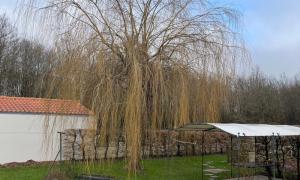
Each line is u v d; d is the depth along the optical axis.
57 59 11.45
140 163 11.66
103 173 11.50
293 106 36.84
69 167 13.46
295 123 36.31
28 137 21.02
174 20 12.77
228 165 20.31
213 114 12.35
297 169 15.48
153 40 12.64
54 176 13.10
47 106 11.71
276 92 36.59
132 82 10.55
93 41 11.24
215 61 12.27
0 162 20.17
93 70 11.16
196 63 12.30
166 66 12.13
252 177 14.74
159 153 16.61
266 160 15.07
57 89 11.52
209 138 26.09
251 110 32.56
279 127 14.22
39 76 12.14
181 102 11.71
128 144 10.58
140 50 11.82
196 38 12.42
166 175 14.82
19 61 36.81
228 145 22.45
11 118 20.70
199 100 12.29
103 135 10.88
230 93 13.12
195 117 12.27
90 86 11.10
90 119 10.84
